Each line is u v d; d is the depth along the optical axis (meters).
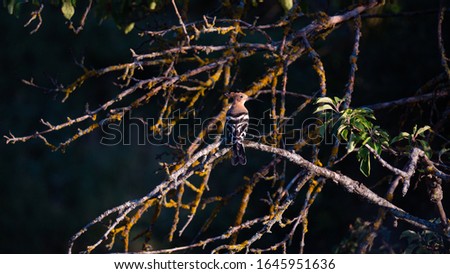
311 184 7.57
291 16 8.73
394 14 10.05
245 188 8.23
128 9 9.16
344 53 12.00
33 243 16.59
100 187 17.97
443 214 7.11
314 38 9.13
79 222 16.86
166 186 7.09
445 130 10.31
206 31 8.19
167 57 8.66
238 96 8.17
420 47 11.70
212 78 8.59
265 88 10.41
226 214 14.34
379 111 10.26
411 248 7.60
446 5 10.41
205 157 7.47
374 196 7.12
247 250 7.18
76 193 17.88
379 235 9.16
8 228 16.70
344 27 12.27
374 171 11.24
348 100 8.12
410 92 11.66
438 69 11.54
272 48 8.66
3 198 17.41
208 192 15.11
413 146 7.38
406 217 7.14
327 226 12.07
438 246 7.56
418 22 11.64
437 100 9.85
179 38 8.99
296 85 12.52
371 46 11.98
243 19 9.55
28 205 17.22
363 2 9.27
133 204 6.91
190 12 16.03
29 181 17.94
